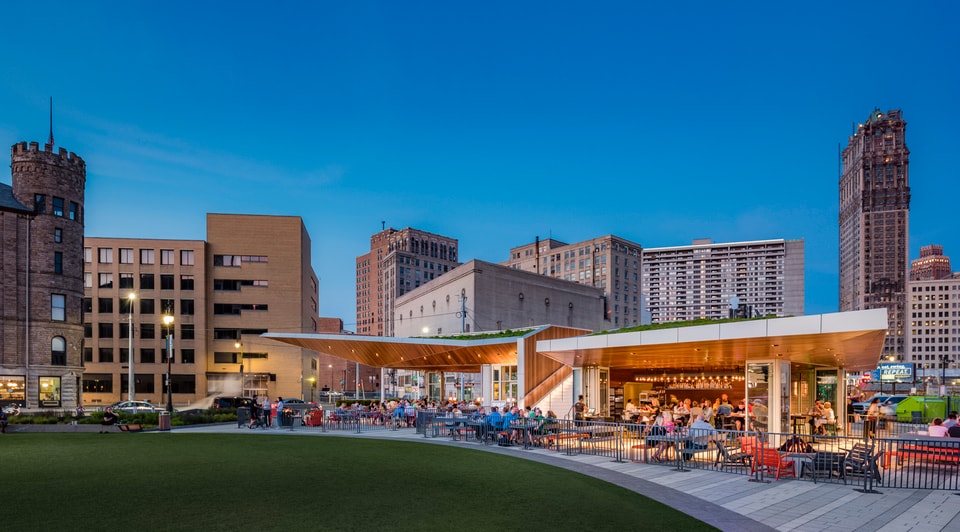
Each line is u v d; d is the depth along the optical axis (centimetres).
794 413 2902
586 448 2061
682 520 1029
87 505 1093
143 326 7525
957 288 19425
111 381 7350
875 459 1394
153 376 7444
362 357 3775
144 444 2216
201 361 7581
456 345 3341
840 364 3005
